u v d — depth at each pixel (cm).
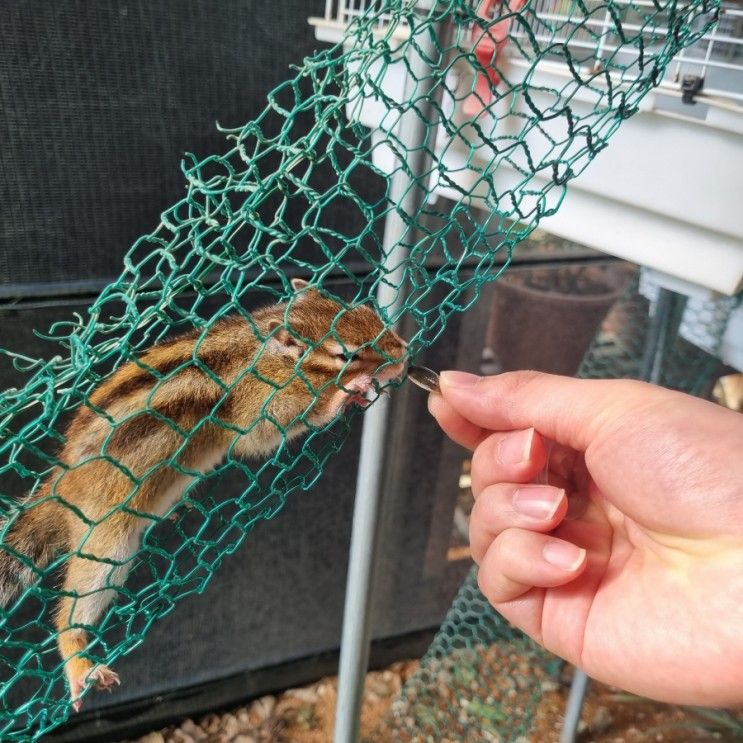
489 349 43
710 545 18
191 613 41
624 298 38
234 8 30
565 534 22
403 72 20
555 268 42
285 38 32
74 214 30
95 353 12
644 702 46
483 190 21
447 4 15
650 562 20
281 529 41
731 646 17
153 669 41
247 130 13
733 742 43
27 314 30
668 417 19
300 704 46
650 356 36
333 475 41
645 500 19
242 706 45
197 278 13
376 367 22
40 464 29
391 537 46
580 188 21
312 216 34
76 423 23
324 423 24
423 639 50
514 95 18
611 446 19
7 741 15
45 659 33
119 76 29
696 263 20
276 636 45
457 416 23
